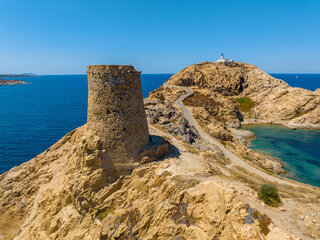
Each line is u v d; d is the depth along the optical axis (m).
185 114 89.12
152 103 76.19
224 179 30.95
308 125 107.56
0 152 73.31
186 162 34.91
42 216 32.12
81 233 26.45
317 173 60.41
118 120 29.33
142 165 31.45
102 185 28.52
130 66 30.06
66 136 51.50
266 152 76.81
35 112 138.75
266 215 20.80
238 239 19.73
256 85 140.75
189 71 149.75
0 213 39.03
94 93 29.17
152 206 26.72
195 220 23.92
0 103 174.00
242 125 114.44
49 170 43.41
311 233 19.11
